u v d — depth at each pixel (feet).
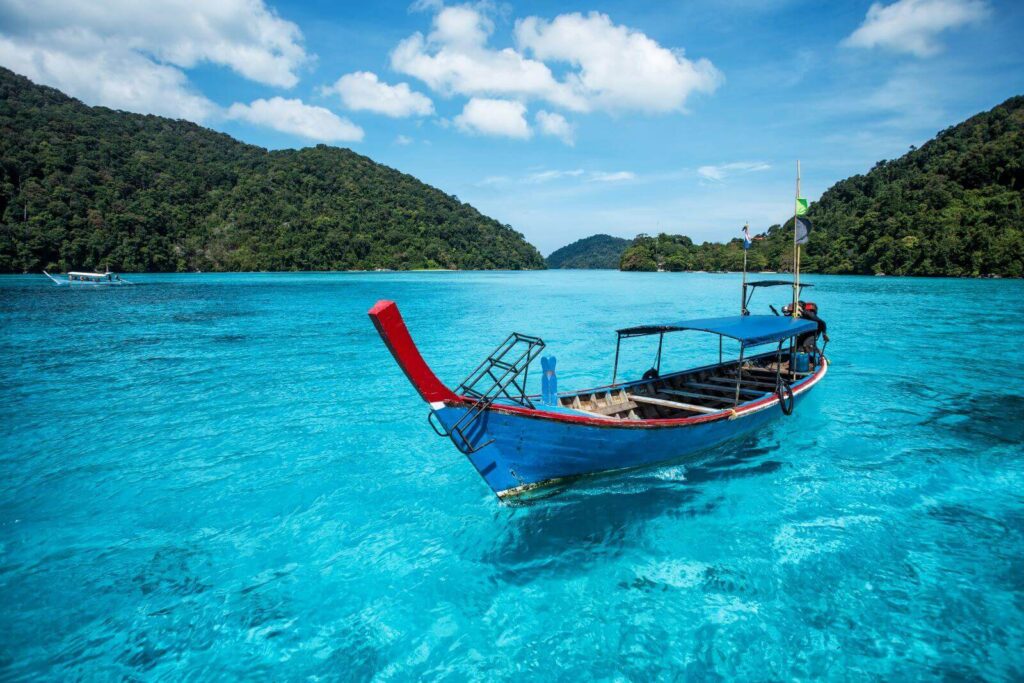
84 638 18.95
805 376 44.70
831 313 118.52
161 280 279.28
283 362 66.28
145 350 74.38
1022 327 93.91
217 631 19.31
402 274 429.79
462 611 20.18
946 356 67.00
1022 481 29.76
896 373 57.11
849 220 399.65
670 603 20.18
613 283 290.35
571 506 27.63
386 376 58.59
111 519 27.17
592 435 26.91
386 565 23.11
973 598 20.01
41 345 77.71
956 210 317.42
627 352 72.08
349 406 46.93
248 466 33.71
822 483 29.71
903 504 27.27
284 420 42.93
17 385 53.93
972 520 25.52
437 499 29.04
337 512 27.73
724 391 39.60
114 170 456.04
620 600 20.45
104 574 22.61
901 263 308.60
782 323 36.76
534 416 25.34
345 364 65.10
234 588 21.72
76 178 398.21
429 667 17.58
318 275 388.78
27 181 370.73
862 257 334.65
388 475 32.27
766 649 17.80
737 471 31.42
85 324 101.19
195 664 17.83
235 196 500.33
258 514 27.63
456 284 273.33
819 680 16.51
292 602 20.90
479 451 25.12
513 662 17.69
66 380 56.18
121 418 43.32
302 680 17.13
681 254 527.81
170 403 47.70
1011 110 558.97
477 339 84.02
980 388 50.47
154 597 21.17
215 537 25.46
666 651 17.89
